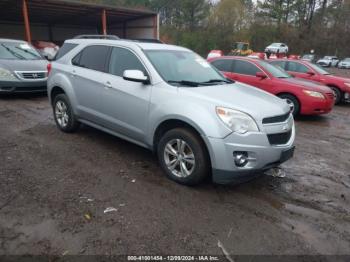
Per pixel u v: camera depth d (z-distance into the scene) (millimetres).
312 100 8047
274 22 54688
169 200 3582
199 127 3562
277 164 3863
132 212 3303
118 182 3955
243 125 3488
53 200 3457
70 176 4055
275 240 2984
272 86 8469
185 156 3842
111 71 4758
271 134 3666
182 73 4516
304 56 47344
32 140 5355
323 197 3908
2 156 4594
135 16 26797
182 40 52500
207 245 2859
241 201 3668
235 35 52656
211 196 3725
